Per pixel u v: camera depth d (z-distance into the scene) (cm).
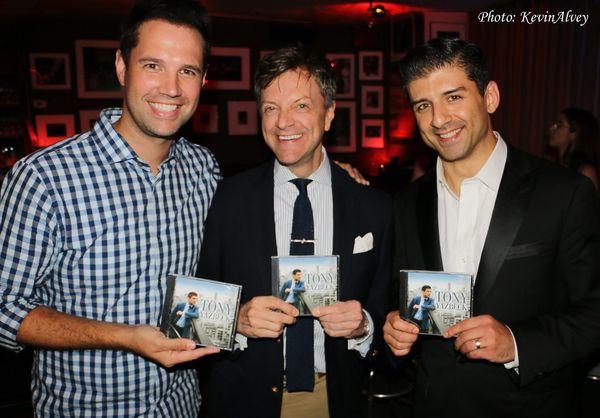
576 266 133
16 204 124
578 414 144
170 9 129
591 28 446
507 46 536
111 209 133
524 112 523
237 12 564
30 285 127
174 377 146
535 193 138
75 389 134
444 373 146
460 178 147
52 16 555
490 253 139
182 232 147
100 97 599
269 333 136
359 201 164
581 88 458
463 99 136
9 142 584
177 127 135
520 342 127
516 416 137
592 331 128
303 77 149
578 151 365
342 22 630
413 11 579
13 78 580
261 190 162
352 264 157
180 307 128
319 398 158
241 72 640
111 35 593
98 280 132
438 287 135
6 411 265
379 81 689
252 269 156
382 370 311
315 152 161
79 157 132
